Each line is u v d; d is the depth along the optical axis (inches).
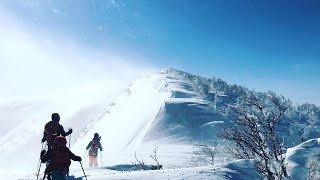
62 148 305.6
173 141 2261.3
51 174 300.0
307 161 375.9
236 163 395.2
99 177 370.6
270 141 403.5
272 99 418.6
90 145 836.0
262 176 376.2
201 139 2294.5
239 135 422.3
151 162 903.7
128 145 2340.1
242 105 422.6
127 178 356.2
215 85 3725.4
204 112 2645.2
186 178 347.6
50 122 405.7
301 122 3309.5
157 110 2770.7
